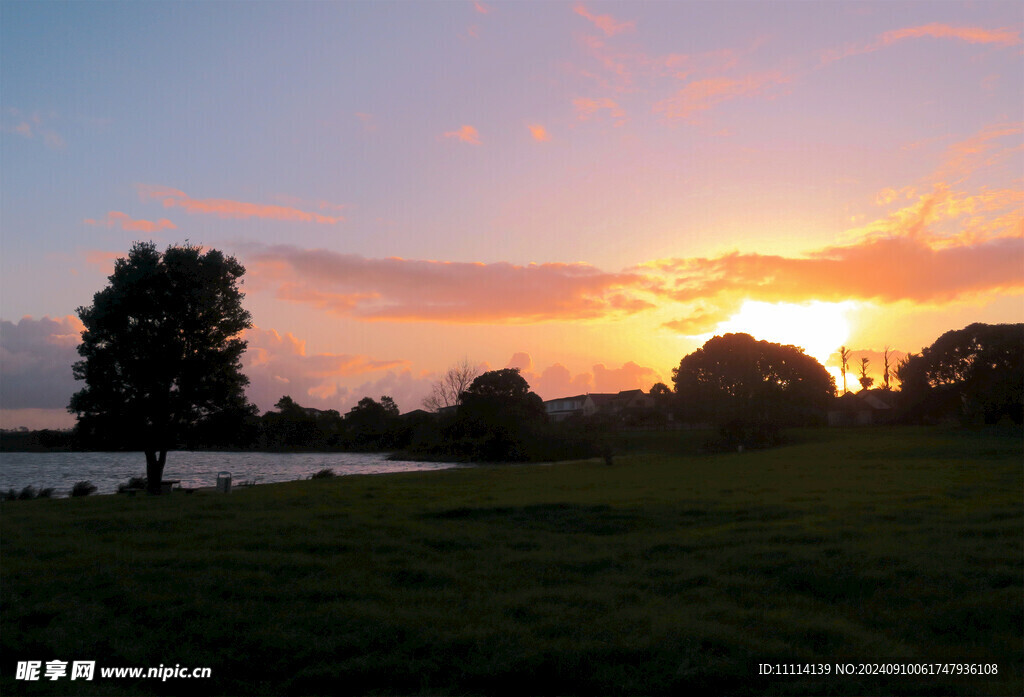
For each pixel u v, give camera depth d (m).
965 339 92.06
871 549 13.04
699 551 13.82
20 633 8.87
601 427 104.12
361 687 7.61
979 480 27.36
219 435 40.47
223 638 8.71
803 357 114.75
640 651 8.07
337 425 143.88
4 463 89.69
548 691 7.46
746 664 7.77
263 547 14.19
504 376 104.06
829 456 49.59
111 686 7.64
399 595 10.51
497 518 18.78
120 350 38.53
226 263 41.69
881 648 8.38
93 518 18.34
